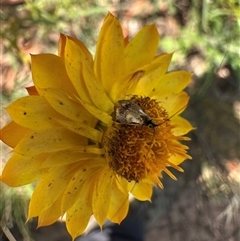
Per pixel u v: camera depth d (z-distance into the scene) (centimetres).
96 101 6
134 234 12
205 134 13
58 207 6
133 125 6
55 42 12
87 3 12
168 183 13
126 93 6
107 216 7
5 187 11
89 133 6
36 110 6
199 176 13
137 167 6
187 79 7
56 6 11
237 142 13
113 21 6
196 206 13
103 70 6
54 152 6
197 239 13
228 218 13
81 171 6
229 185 13
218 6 12
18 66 11
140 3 12
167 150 6
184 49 13
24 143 6
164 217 13
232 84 13
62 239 12
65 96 6
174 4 13
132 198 13
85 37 12
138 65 6
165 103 7
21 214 11
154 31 6
